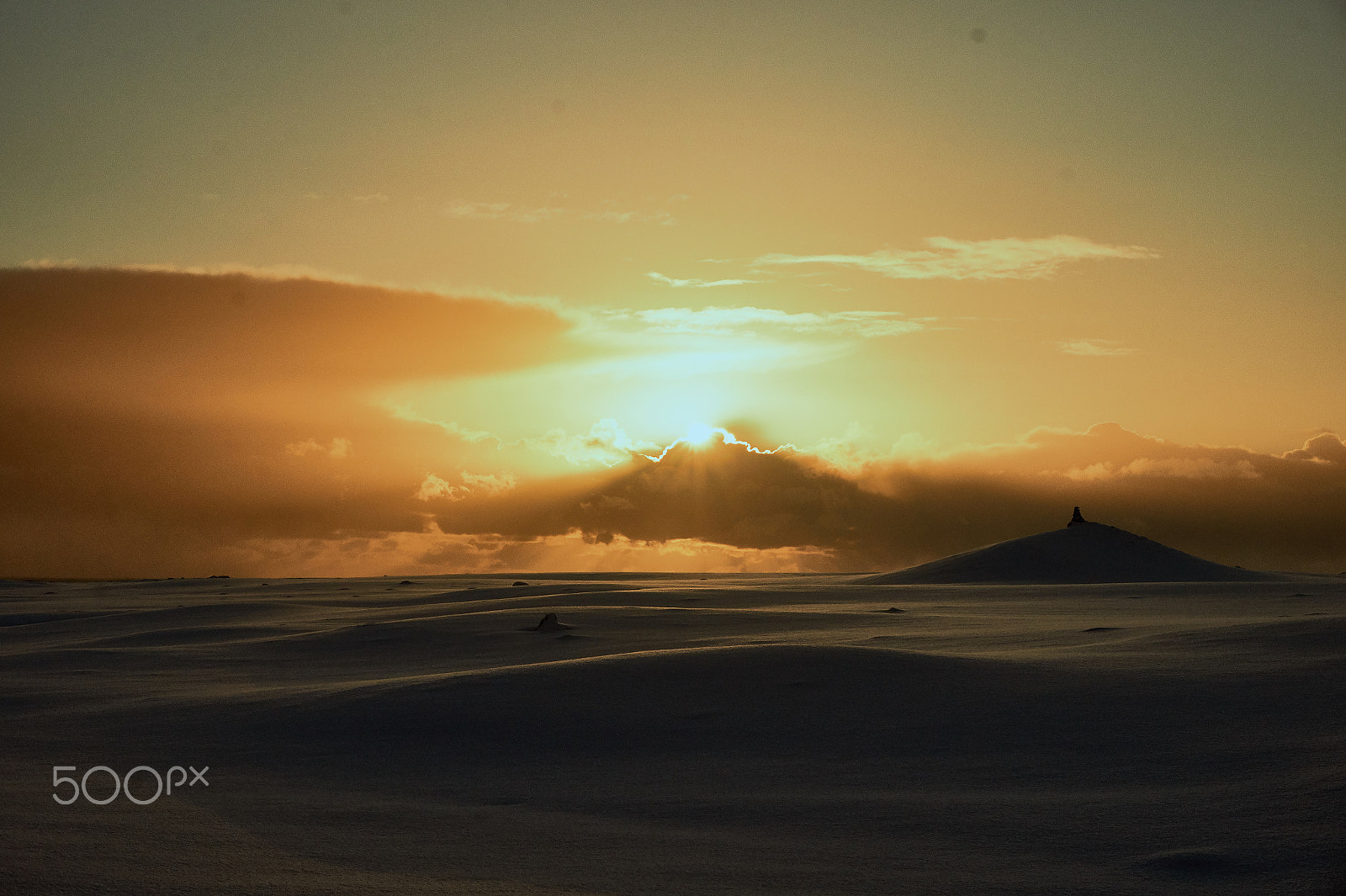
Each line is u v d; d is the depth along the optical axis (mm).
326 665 45062
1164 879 14008
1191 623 53375
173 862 14953
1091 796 18500
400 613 80250
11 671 43688
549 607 73188
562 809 18781
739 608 75438
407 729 26828
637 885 13953
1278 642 35969
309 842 16250
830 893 13555
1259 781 18766
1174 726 23438
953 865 14820
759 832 16875
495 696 29797
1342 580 130250
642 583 132625
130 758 24016
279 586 156000
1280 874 14008
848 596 94938
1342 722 22734
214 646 54250
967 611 72438
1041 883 13961
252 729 27625
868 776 20906
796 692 29438
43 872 14227
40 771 22281
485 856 15461
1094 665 32531
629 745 24750
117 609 101000
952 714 26188
